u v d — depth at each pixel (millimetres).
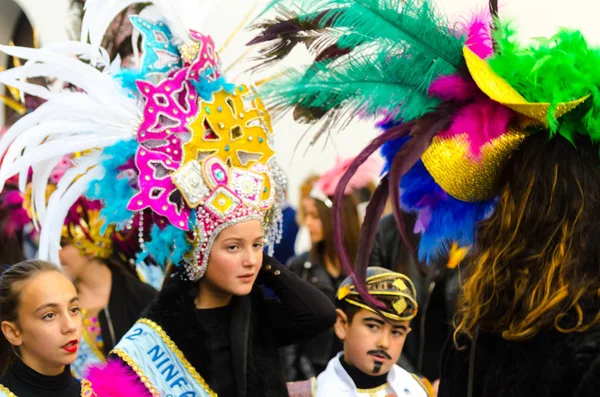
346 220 6566
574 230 2516
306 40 2951
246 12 3855
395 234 5953
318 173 7422
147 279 5246
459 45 2779
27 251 5906
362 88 2807
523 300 2525
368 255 2791
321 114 2893
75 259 4984
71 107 3518
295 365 6539
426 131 2699
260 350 3824
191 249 3617
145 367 3510
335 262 6652
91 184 3586
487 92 2547
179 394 3510
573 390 2396
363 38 2826
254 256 3648
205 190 3578
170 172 3543
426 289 5879
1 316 3303
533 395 2455
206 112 3652
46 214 3584
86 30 3666
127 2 3711
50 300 3270
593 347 2385
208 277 3650
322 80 2838
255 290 3908
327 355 6543
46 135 3492
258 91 2990
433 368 5918
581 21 6844
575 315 2453
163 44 3678
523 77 2643
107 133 3551
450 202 2887
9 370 3340
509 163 2684
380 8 2807
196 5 3770
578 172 2559
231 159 3682
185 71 3650
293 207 8164
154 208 3504
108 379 3416
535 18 6863
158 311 3611
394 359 4246
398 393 4312
